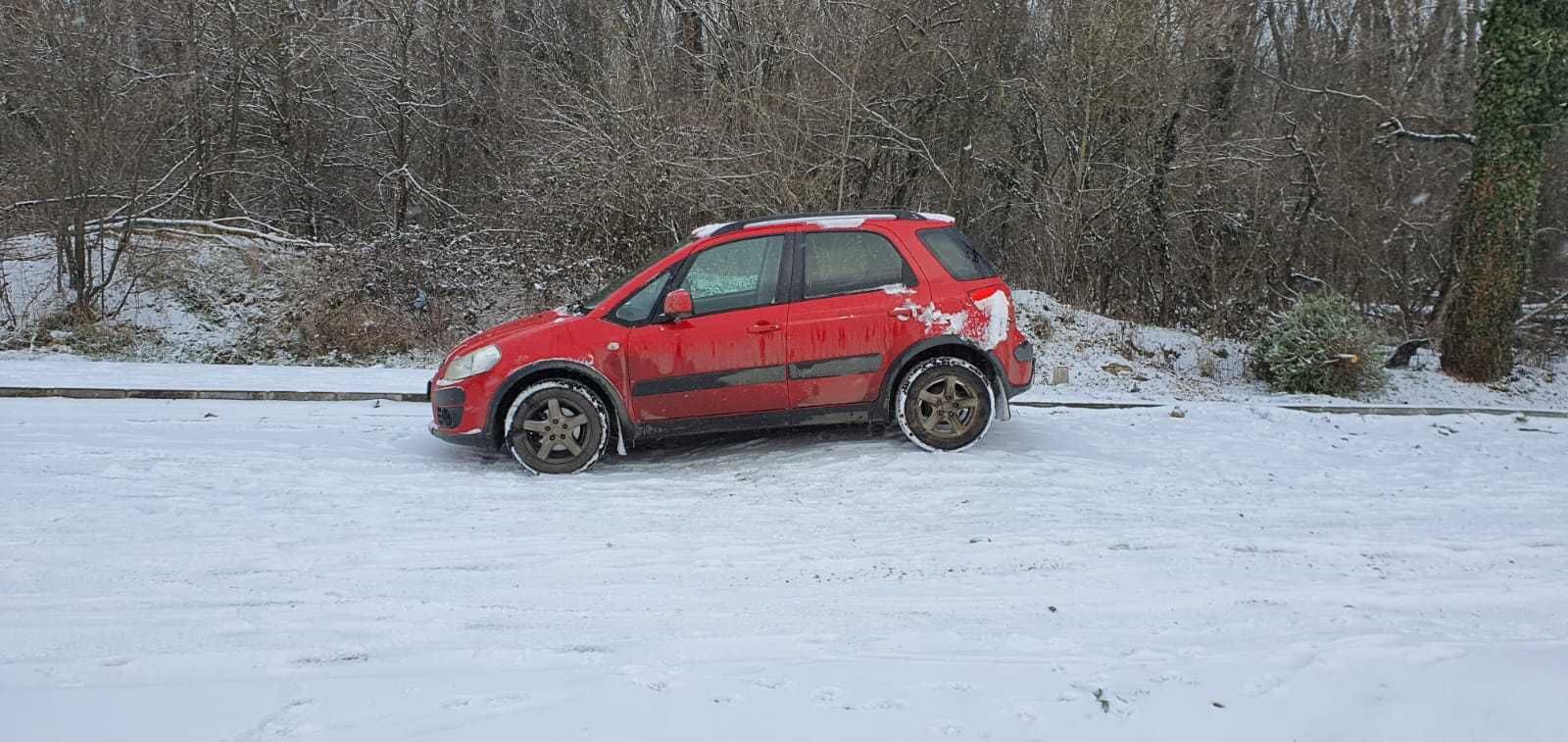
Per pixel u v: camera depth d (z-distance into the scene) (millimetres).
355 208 23516
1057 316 15773
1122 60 17016
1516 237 14961
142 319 16250
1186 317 18281
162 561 4898
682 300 7105
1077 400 10820
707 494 6516
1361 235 18547
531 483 6766
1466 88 19281
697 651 3801
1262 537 5609
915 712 3055
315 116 22578
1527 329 17531
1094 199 17703
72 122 15648
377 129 23297
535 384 7117
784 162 16906
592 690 3266
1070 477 6883
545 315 7695
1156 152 17797
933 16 18531
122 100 16969
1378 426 9680
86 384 10328
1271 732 2922
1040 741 2865
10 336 15164
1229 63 18859
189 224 18312
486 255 18203
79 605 4266
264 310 17078
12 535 5215
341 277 17453
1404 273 18859
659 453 7758
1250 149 18188
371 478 6762
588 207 17844
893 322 7367
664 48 19406
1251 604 4453
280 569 4852
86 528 5383
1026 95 18219
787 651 3811
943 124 18938
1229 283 18234
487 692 3252
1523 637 3941
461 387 7125
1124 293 18578
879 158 17875
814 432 8148
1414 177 19078
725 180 16656
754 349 7258
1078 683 3314
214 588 4543
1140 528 5734
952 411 7445
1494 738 2873
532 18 22766
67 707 3096
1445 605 4449
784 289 7371
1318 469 7707
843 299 7379
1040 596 4590
